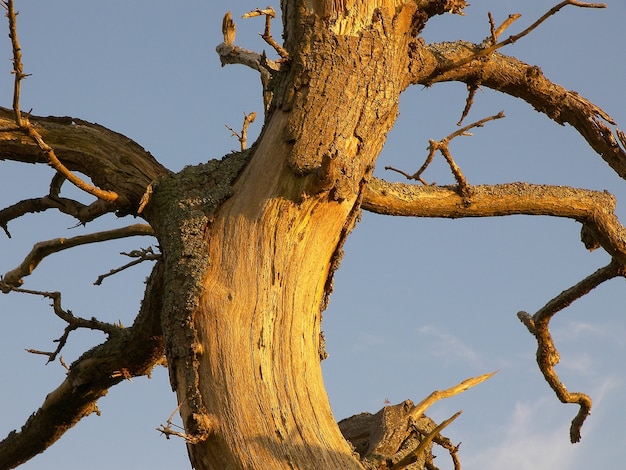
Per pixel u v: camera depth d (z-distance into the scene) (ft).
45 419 60.03
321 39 47.57
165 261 45.42
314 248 45.01
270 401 41.57
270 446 40.60
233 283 43.62
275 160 45.65
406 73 50.93
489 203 58.70
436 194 57.93
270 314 43.32
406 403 60.80
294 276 44.27
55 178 53.06
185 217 45.60
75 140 51.83
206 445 41.19
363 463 43.19
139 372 57.36
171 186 47.70
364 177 46.50
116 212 51.11
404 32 49.98
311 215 45.01
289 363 42.75
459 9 50.21
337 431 42.01
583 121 61.57
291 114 46.32
